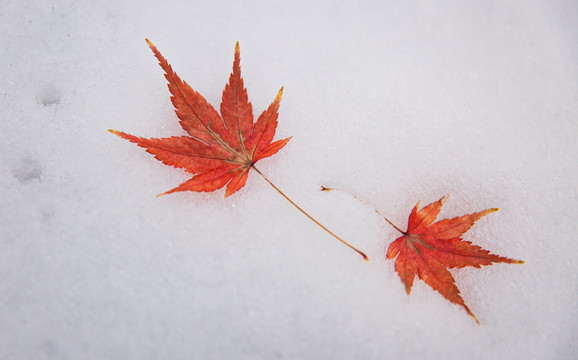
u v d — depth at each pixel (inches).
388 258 10.4
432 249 10.5
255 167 10.9
